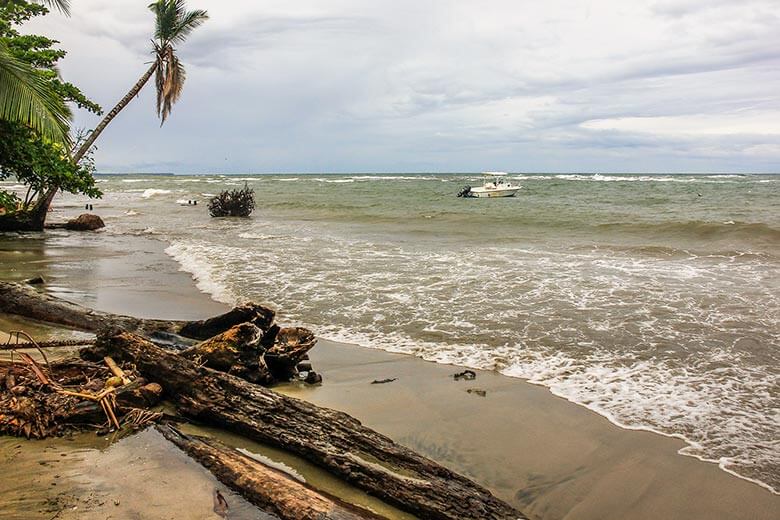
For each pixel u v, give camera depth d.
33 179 17.95
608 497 4.33
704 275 12.63
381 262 14.70
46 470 4.32
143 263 14.62
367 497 4.19
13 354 6.57
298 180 103.69
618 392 6.27
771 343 7.82
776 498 4.28
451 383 6.59
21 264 14.07
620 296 10.60
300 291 11.29
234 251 16.88
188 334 7.64
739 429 5.37
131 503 3.89
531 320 9.04
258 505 3.90
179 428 5.24
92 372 5.97
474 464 4.79
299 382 6.71
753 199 39.47
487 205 37.34
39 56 19.25
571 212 30.25
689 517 4.07
